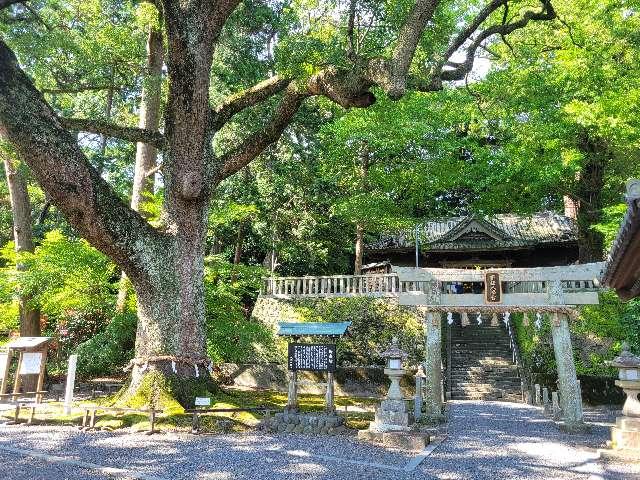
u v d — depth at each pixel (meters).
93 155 25.11
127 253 9.99
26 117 8.69
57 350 16.81
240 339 14.15
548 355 17.14
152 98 17.08
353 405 14.27
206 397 9.93
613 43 14.48
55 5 14.98
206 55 10.10
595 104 13.06
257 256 26.02
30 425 9.53
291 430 9.62
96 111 19.61
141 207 15.26
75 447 7.82
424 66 10.49
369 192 19.92
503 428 11.12
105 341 15.46
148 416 9.45
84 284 14.34
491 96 17.33
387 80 8.77
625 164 17.88
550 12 11.54
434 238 25.89
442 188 19.91
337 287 19.92
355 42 11.25
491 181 18.39
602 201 20.66
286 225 21.61
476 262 25.91
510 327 20.44
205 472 6.57
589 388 15.98
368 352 18.02
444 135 18.41
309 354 10.54
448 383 17.52
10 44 12.19
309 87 10.76
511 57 18.28
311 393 17.55
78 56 14.05
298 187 20.55
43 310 15.33
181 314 10.48
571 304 11.24
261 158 20.48
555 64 16.70
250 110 19.31
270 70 19.58
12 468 6.60
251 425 9.76
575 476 7.00
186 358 10.36
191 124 10.28
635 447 8.27
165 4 9.67
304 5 11.47
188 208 10.77
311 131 21.05
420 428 10.79
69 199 9.19
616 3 14.27
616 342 15.95
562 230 24.70
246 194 21.02
